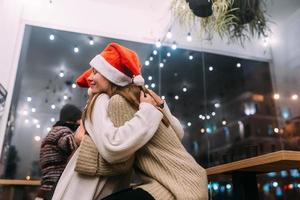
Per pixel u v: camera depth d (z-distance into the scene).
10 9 3.35
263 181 2.22
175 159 1.04
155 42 4.02
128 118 1.07
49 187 1.88
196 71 3.50
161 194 0.96
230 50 2.96
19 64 3.48
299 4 2.35
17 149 3.21
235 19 2.45
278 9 2.46
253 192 1.69
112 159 0.97
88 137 1.06
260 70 2.62
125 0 3.99
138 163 1.07
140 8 4.13
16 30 3.47
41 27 3.71
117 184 1.08
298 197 2.08
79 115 2.19
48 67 3.62
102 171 1.00
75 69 3.70
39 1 3.78
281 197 2.15
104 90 1.19
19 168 3.16
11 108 3.27
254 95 2.66
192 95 3.49
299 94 2.24
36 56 3.62
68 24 3.80
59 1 3.86
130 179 1.14
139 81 1.19
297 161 1.25
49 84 3.56
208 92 3.27
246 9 2.43
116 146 0.96
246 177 1.70
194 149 3.23
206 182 1.04
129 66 1.22
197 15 2.48
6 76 3.24
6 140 3.17
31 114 3.38
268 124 2.43
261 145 2.45
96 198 1.01
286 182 2.15
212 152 3.01
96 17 3.94
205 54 3.36
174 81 3.72
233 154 2.73
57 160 1.95
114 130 1.00
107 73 1.17
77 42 3.81
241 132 2.71
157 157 1.04
